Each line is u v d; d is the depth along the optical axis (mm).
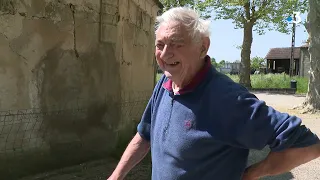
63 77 5500
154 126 2219
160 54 2043
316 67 13297
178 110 2014
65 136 5527
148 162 5938
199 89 1969
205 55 2029
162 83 2270
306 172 5809
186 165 1981
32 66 5090
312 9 13188
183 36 1955
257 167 1905
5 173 4707
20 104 4961
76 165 5492
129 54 7531
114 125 6453
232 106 1839
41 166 5113
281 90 25016
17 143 4910
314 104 13320
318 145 1797
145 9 8734
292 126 1732
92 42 5938
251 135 1811
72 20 5578
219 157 1929
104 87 6207
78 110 5719
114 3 6301
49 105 5316
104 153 6070
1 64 4730
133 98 7855
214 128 1890
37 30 5125
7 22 4758
